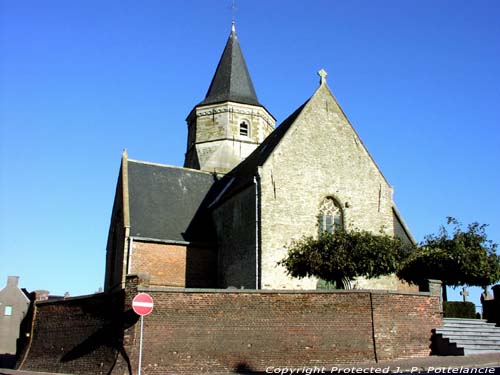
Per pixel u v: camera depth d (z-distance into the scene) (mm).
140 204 30891
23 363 21656
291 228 25906
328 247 22312
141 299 16203
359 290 18484
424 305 19391
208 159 40938
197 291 17812
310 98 28609
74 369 19219
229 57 45469
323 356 17609
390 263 22141
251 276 25484
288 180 26500
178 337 17328
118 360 17266
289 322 17875
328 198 27438
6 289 63125
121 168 32844
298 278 24484
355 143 28781
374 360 17766
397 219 33094
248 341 17562
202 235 30703
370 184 28422
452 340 18734
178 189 33406
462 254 26094
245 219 27016
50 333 21078
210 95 44531
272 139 31062
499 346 18938
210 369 17141
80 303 20234
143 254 28531
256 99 44688
